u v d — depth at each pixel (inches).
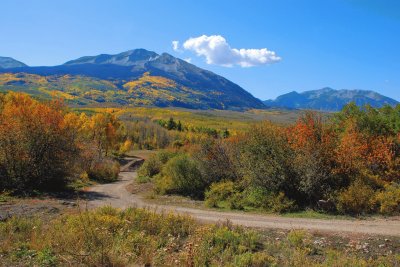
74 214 544.1
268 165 748.0
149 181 1300.4
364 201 639.1
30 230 440.8
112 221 473.1
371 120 970.1
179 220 520.1
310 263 372.5
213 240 438.3
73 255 332.2
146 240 415.8
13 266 330.0
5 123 912.3
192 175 994.7
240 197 796.0
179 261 352.8
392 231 496.4
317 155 720.3
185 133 4419.3
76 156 1090.7
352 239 461.1
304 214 642.8
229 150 989.8
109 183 1456.7
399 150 839.1
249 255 379.9
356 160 755.4
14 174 892.0
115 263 327.3
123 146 3196.4
